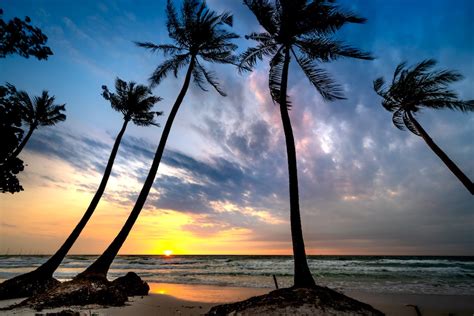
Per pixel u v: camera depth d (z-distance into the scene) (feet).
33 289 32.01
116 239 32.99
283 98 30.42
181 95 42.14
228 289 45.29
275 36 35.22
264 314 18.17
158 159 38.06
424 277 65.05
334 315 17.60
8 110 28.58
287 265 116.88
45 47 28.14
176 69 46.60
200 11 43.78
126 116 49.67
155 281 61.52
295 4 32.14
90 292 26.45
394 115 54.24
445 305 30.30
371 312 18.94
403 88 48.75
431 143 46.01
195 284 54.19
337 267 96.58
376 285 51.29
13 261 177.58
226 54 45.68
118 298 27.76
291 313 17.81
